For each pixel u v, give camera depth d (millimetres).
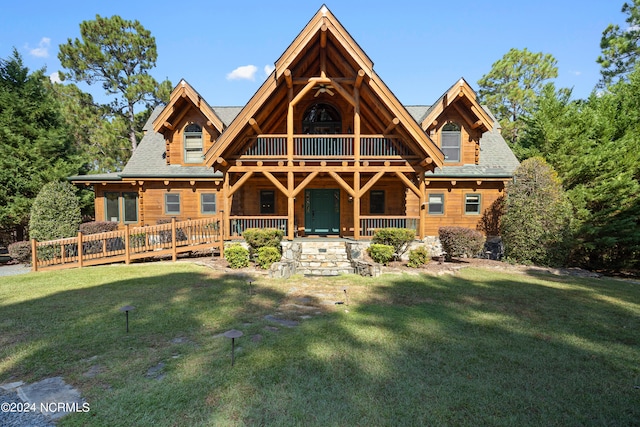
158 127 15156
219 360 4289
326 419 3141
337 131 14516
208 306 6676
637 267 12664
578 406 3449
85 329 5391
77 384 3752
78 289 8055
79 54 25156
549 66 29922
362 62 11289
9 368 4113
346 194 15391
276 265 9695
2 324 5621
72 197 14008
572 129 15039
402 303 7156
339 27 11117
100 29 25656
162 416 3174
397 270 10500
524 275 10516
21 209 15578
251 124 11641
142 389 3623
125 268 10773
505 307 6965
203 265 11188
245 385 3701
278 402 3391
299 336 5133
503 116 31969
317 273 10578
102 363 4242
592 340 5242
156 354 4500
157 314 6160
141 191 15367
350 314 6312
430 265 11484
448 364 4301
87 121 26109
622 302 7512
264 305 6820
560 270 11406
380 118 13148
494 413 3291
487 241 14961
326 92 13516
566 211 12164
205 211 15641
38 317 5980
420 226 12469
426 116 14898
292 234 12289
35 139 17203
